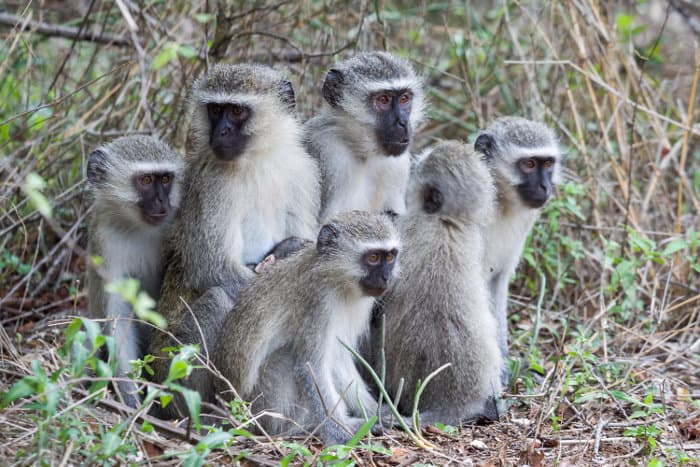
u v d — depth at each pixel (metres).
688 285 13.88
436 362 10.24
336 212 11.84
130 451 8.07
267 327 9.83
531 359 11.38
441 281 10.22
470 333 10.24
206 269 10.91
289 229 11.53
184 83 14.16
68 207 14.02
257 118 10.86
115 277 11.15
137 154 11.06
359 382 10.34
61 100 11.91
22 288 13.37
